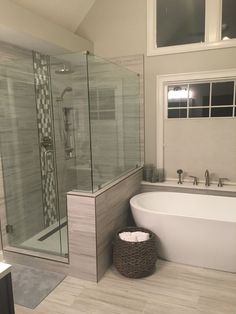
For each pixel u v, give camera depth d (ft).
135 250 7.93
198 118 11.02
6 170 9.48
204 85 10.82
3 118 9.29
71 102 8.73
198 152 11.22
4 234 9.41
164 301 7.18
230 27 10.20
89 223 7.81
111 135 9.66
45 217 10.35
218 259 8.39
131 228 9.21
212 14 10.22
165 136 11.63
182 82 11.05
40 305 7.05
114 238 8.76
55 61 9.13
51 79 9.35
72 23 11.68
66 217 8.34
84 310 6.89
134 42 11.45
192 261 8.77
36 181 10.60
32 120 10.36
